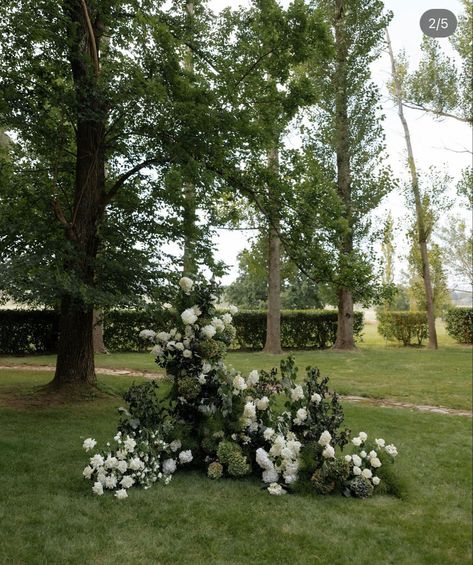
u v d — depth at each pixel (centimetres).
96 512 407
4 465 499
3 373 1156
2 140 1194
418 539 400
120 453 463
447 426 755
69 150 986
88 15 830
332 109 1880
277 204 928
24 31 768
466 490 513
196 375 537
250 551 361
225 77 862
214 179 851
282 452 466
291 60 875
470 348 2109
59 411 749
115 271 820
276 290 1817
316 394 523
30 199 862
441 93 2041
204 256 917
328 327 2155
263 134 831
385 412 830
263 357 1631
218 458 514
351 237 1820
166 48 766
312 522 416
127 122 827
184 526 393
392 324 2367
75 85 784
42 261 759
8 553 333
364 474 488
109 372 1202
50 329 1719
